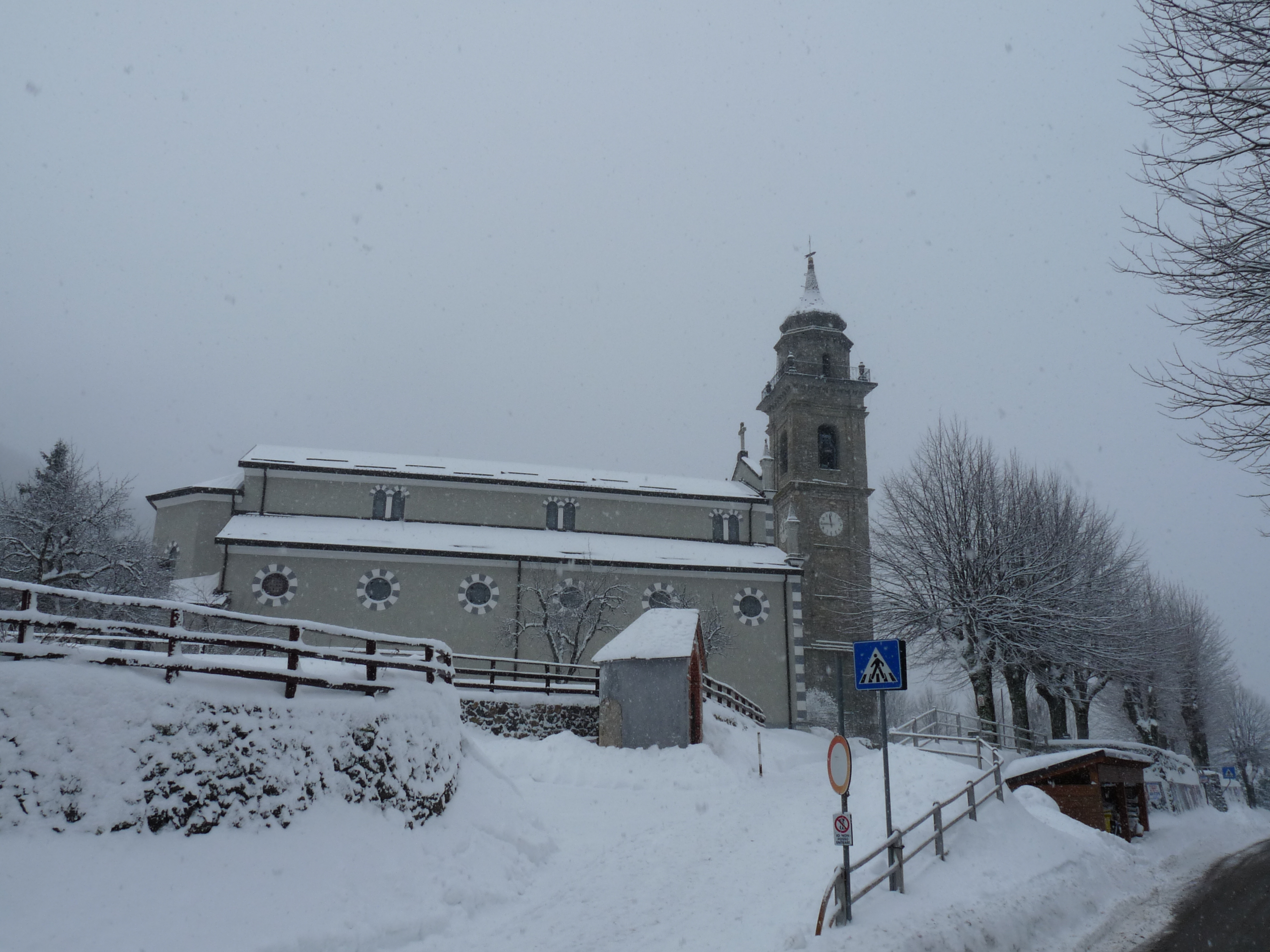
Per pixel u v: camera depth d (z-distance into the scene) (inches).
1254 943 446.0
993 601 1279.5
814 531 1872.5
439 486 1707.7
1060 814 792.3
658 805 753.6
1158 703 1669.5
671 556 1683.1
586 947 384.5
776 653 1649.9
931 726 1149.1
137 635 530.3
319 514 1627.7
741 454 2094.0
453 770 596.7
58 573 1156.5
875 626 1428.4
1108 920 501.0
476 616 1514.5
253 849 425.7
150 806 405.4
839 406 1989.4
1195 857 816.9
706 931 399.5
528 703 1034.7
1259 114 365.1
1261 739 2721.5
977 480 1365.7
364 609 1471.5
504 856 541.3
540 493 1761.8
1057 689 1402.6
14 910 337.1
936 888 471.5
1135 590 1501.0
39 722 390.3
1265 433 394.9
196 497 1567.4
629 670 987.3
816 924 397.4
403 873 460.8
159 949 348.8
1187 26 373.4
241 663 478.9
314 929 389.1
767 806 729.0
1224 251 387.5
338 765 494.3
